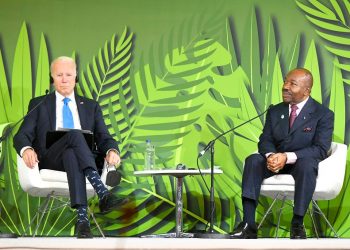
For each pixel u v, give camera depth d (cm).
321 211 788
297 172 720
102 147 772
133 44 880
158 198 862
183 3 884
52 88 873
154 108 874
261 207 858
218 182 864
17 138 748
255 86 876
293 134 768
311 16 880
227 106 873
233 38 880
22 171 748
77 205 689
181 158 868
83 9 882
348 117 870
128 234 853
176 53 880
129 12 883
